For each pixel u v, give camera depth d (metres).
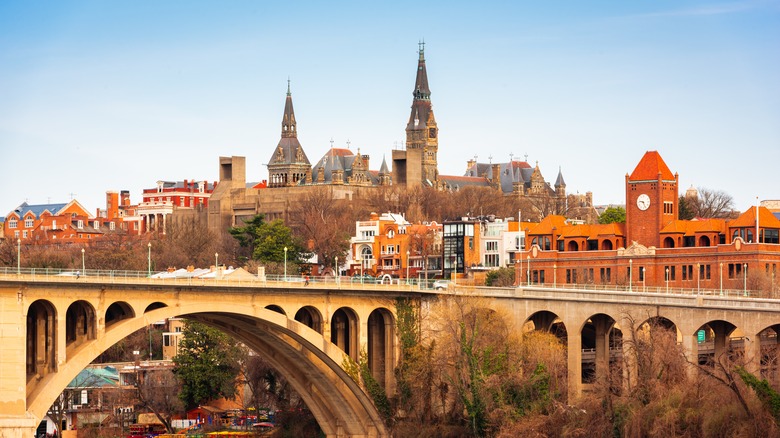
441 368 177.25
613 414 157.88
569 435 159.38
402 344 183.12
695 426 151.12
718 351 172.00
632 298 171.25
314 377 183.12
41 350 152.75
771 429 145.62
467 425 173.12
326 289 174.62
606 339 182.38
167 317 158.75
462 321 174.88
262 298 169.00
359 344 179.88
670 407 153.00
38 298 147.88
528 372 173.25
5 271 161.25
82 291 151.75
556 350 179.38
